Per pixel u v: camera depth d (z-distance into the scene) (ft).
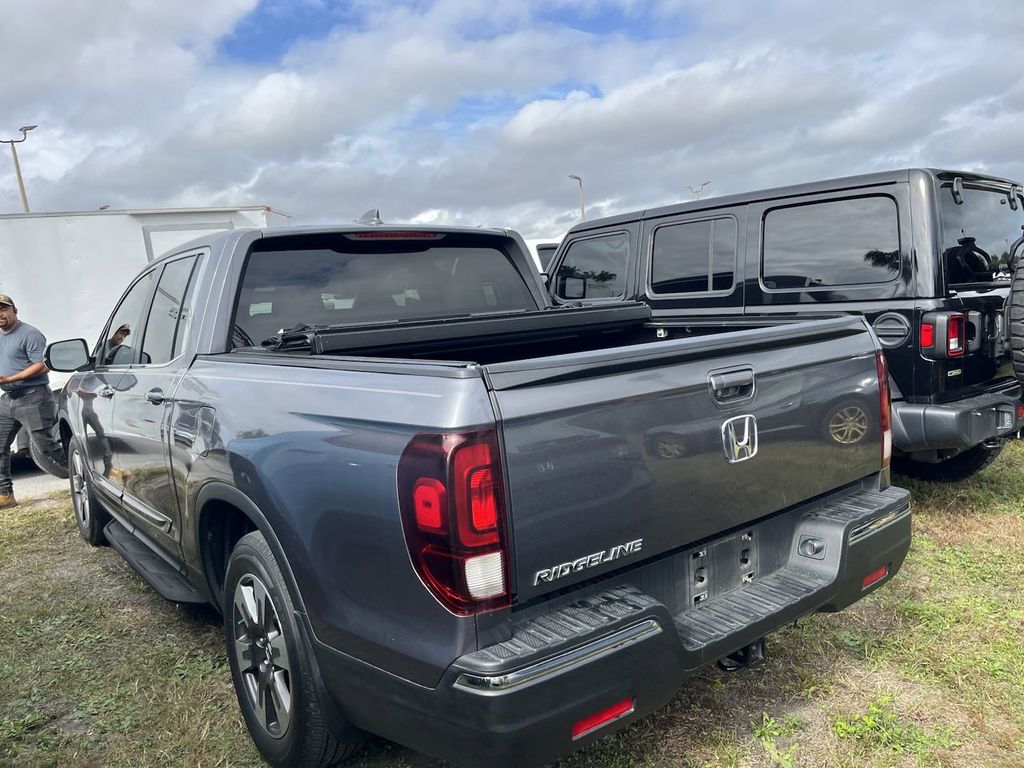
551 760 6.18
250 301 10.50
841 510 8.92
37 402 22.27
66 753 9.15
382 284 11.73
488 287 13.00
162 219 33.27
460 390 6.07
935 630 11.19
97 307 32.45
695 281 19.60
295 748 7.97
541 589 6.34
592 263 22.49
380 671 6.64
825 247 16.74
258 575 8.25
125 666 11.25
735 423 7.72
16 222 31.09
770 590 8.22
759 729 8.84
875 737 8.73
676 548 7.62
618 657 6.33
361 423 6.79
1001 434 15.79
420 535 6.14
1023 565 13.46
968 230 16.14
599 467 6.61
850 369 9.16
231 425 8.57
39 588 14.69
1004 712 9.19
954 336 14.88
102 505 15.60
